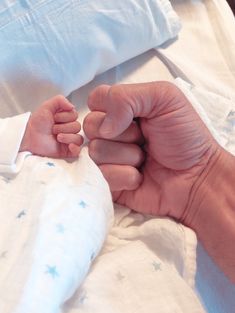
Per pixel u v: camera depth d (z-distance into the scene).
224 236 0.53
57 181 0.48
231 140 0.62
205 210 0.54
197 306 0.47
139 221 0.56
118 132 0.52
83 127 0.55
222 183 0.54
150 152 0.56
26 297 0.37
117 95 0.50
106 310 0.44
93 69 0.63
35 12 0.54
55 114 0.54
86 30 0.58
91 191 0.49
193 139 0.52
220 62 0.72
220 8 0.79
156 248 0.53
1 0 0.52
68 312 0.42
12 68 0.55
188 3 0.80
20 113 0.59
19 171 0.50
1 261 0.40
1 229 0.44
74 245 0.42
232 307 0.54
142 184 0.56
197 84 0.68
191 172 0.54
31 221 0.43
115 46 0.63
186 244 0.51
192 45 0.74
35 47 0.55
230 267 0.53
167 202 0.55
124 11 0.61
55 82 0.59
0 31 0.52
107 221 0.49
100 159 0.55
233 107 0.63
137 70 0.71
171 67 0.71
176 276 0.48
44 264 0.39
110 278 0.47
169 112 0.51
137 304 0.46
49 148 0.54
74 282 0.41
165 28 0.69
